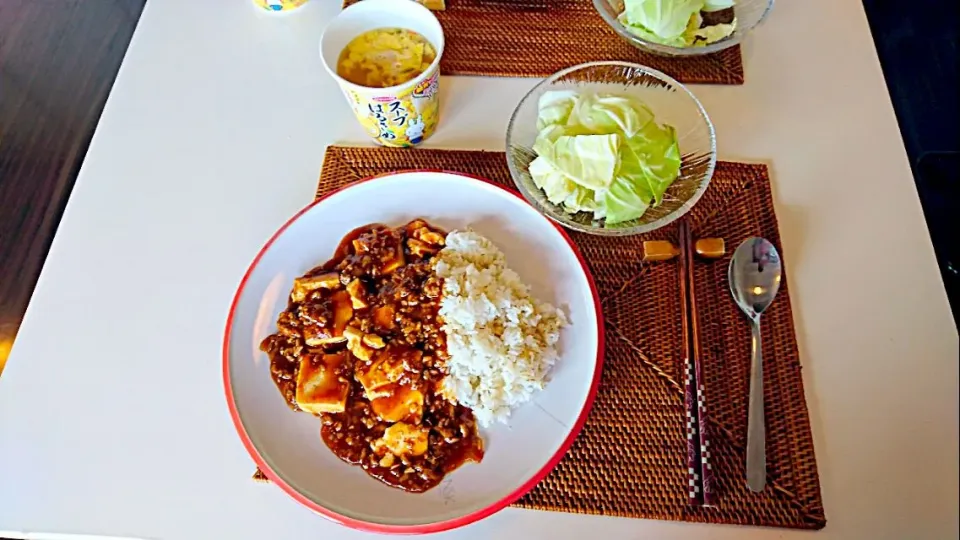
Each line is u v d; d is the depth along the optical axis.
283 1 0.64
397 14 0.54
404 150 0.56
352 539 0.43
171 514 0.44
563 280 0.48
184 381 0.49
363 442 0.44
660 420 0.45
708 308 0.48
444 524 0.40
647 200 0.49
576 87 0.56
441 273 0.47
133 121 0.60
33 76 0.68
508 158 0.51
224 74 0.62
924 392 0.45
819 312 0.48
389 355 0.45
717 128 0.56
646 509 0.42
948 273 0.61
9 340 0.54
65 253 0.54
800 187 0.53
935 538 0.41
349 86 0.49
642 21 0.56
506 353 0.45
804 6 0.62
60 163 0.63
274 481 0.42
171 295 0.52
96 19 0.71
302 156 0.58
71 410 0.48
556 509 0.43
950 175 0.67
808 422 0.44
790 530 0.41
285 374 0.46
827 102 0.57
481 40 0.61
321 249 0.51
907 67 0.72
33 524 0.44
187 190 0.57
